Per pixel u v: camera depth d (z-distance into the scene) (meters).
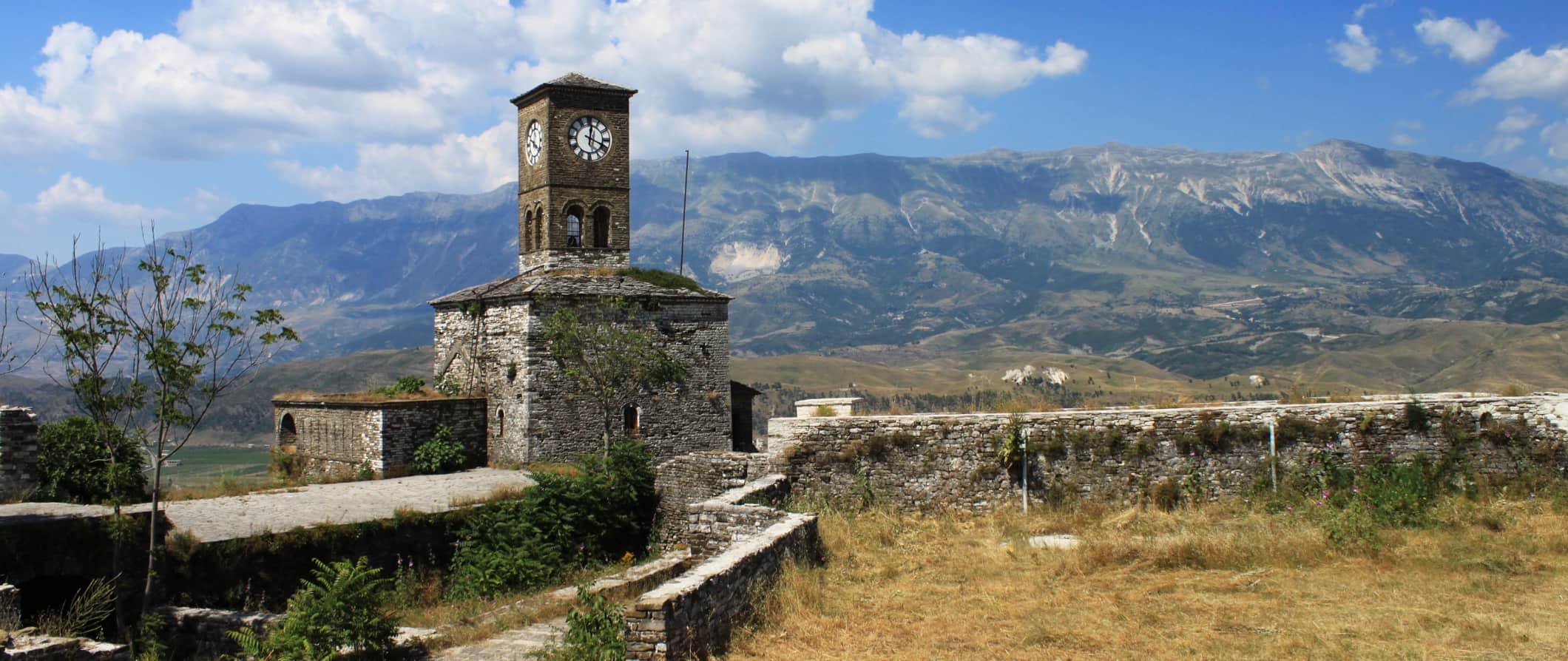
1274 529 24.23
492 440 50.59
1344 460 28.33
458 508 31.69
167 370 24.56
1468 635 16.83
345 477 45.00
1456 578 20.39
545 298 48.78
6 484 29.56
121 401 25.12
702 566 18.06
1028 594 20.36
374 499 33.81
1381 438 28.48
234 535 26.77
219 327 25.77
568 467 44.28
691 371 52.47
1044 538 25.36
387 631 19.92
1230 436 28.91
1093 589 20.70
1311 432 28.62
